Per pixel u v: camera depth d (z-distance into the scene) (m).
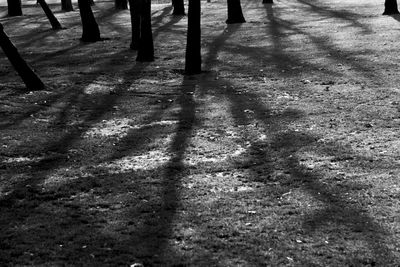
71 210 8.34
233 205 8.34
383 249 6.79
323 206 8.15
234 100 15.36
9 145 11.65
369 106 13.80
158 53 23.58
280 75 18.42
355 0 40.91
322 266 6.45
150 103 15.39
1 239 7.35
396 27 26.38
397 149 10.48
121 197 8.79
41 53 24.75
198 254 6.81
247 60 21.28
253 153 10.83
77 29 32.53
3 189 9.22
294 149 10.88
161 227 7.62
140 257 6.79
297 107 14.20
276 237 7.23
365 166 9.70
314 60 20.41
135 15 24.47
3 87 17.53
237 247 6.98
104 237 7.36
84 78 18.89
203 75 19.03
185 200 8.59
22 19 39.00
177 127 12.89
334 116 13.16
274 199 8.52
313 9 37.22
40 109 14.80
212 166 10.15
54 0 55.81
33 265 6.63
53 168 10.27
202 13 38.84
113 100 15.80
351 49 21.84
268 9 39.12
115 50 24.80
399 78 16.61
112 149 11.39
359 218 7.67
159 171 9.96
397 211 7.84
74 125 13.32
